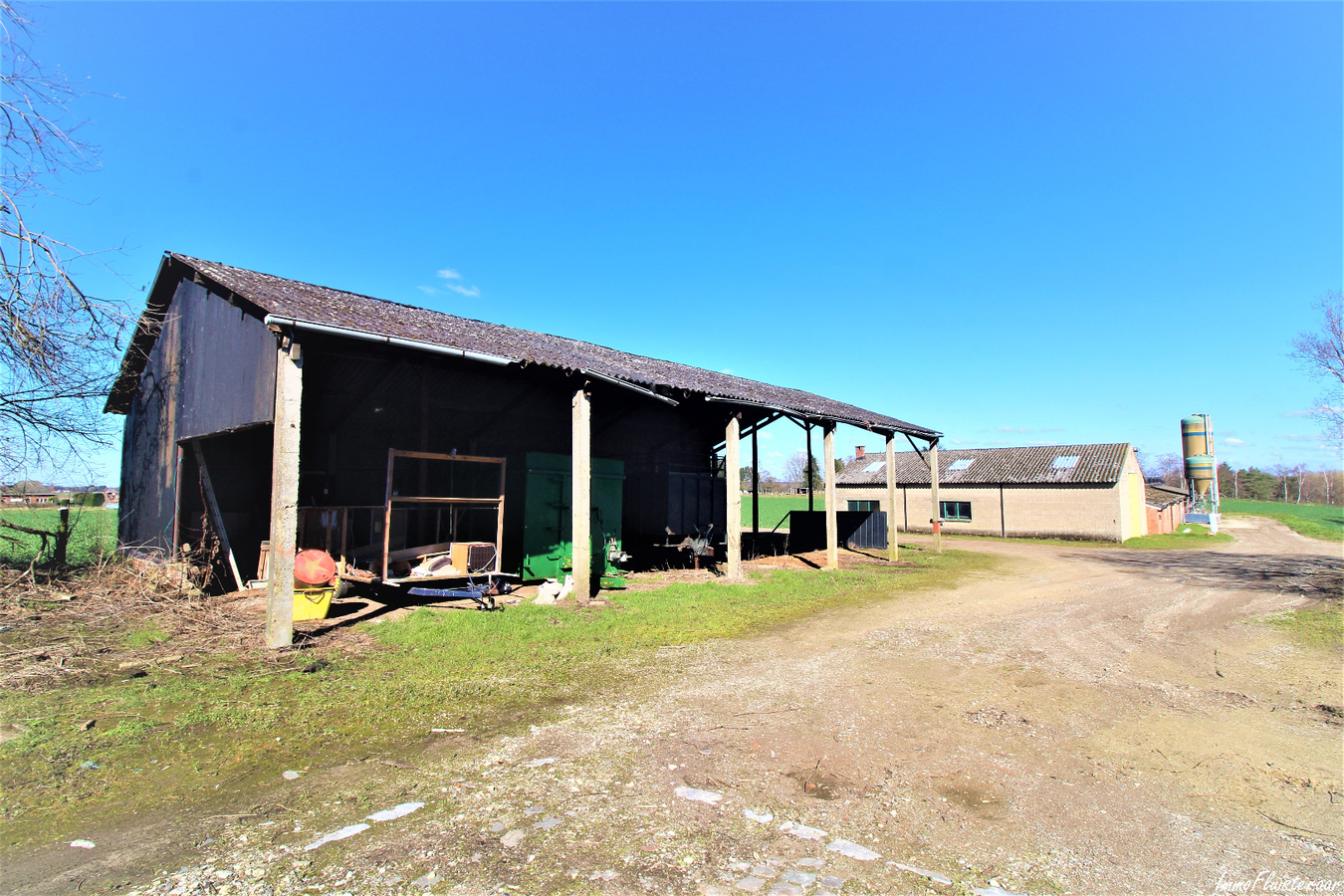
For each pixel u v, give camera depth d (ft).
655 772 13.39
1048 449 112.06
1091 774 13.85
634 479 52.54
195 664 20.18
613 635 25.85
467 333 34.88
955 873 9.84
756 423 54.75
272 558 22.57
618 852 10.21
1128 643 27.37
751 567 50.34
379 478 39.91
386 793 12.18
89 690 17.52
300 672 19.63
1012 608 36.22
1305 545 91.09
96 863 9.70
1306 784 13.46
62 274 31.68
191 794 12.03
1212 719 17.65
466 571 31.22
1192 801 12.59
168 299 40.34
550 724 16.10
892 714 17.56
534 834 10.74
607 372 33.58
